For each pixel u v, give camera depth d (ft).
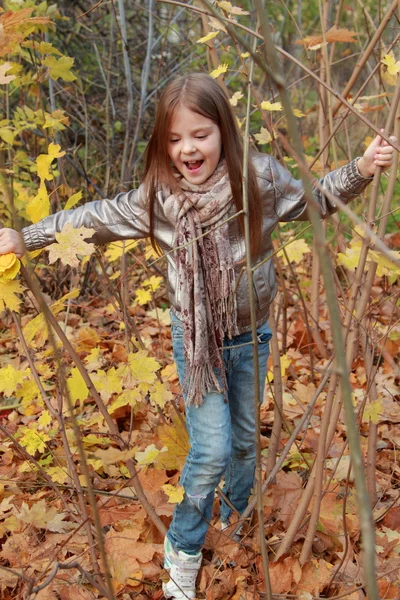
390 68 5.26
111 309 10.18
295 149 2.86
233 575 5.58
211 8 3.24
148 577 5.80
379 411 5.57
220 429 5.25
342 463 7.00
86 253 4.68
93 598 5.35
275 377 6.57
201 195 5.10
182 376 5.56
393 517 6.44
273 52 2.85
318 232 2.83
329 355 9.73
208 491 5.32
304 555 5.61
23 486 6.95
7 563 6.00
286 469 7.36
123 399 5.51
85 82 14.73
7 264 4.58
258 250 5.26
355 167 5.18
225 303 5.15
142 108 12.02
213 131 5.01
